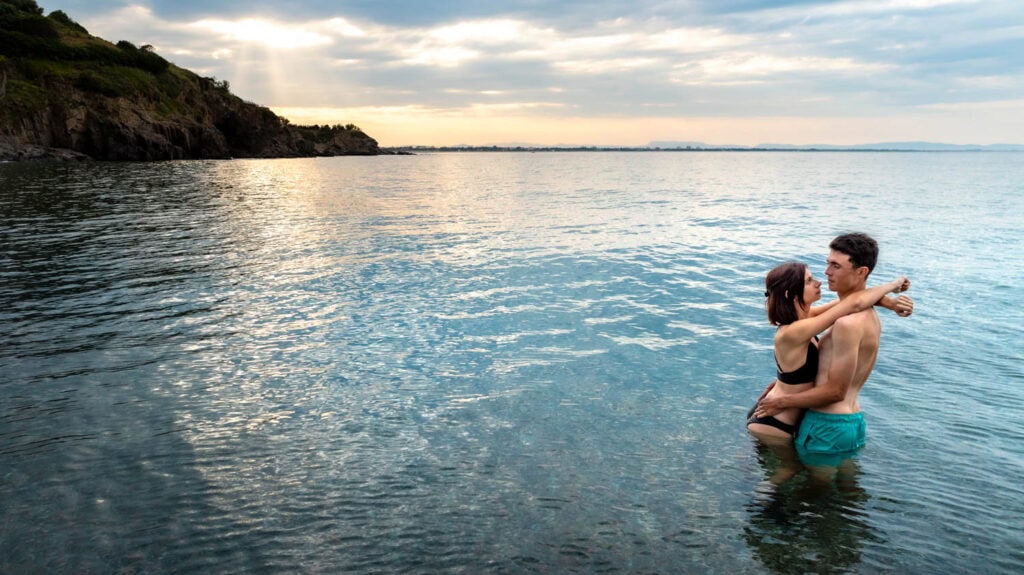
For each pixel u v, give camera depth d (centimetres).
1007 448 449
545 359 648
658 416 509
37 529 353
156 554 332
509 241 1468
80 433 476
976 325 753
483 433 479
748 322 785
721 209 2277
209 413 514
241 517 367
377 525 358
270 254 1274
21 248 1312
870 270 450
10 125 6594
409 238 1517
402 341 707
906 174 6169
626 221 1891
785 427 465
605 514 368
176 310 833
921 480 405
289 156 10656
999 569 315
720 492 392
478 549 335
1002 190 3422
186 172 4888
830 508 374
